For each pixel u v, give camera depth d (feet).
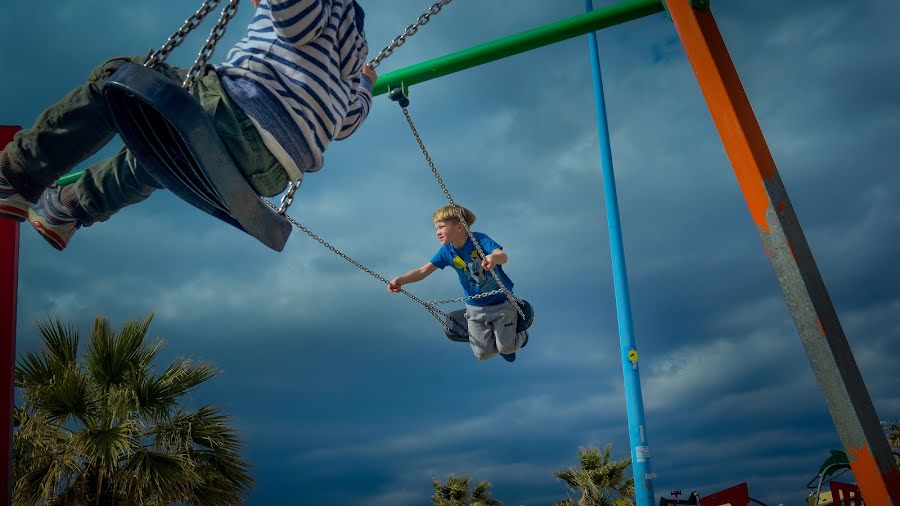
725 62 7.80
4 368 13.58
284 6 6.73
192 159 6.64
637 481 27.02
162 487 27.71
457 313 17.07
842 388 6.22
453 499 67.26
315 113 7.21
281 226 7.74
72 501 27.58
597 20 13.08
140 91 5.92
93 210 7.50
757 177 7.20
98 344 30.45
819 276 6.75
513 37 13.35
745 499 29.27
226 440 30.68
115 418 29.01
